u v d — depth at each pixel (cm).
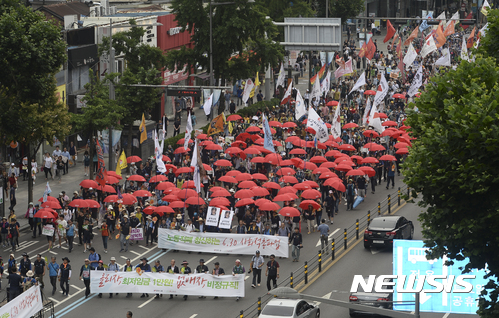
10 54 5456
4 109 5722
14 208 6444
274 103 10162
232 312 4341
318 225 5800
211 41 8156
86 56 8425
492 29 3164
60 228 5494
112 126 7125
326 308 4269
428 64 12700
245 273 5044
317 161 6812
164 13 10738
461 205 2708
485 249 2752
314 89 8775
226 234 5369
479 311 2819
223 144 7706
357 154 7488
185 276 4600
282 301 3916
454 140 2662
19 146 7656
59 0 10894
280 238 5238
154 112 9200
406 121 3009
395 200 6669
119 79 8012
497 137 2514
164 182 6188
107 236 5456
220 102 8994
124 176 7506
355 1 13425
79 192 6744
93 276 4653
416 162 2825
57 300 4612
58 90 7906
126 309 4450
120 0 13112
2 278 4950
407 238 5388
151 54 8156
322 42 8488
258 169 6788
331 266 4975
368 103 8444
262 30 8888
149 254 5438
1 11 5628
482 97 2605
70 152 7925
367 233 5216
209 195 6009
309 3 13150
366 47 11794
